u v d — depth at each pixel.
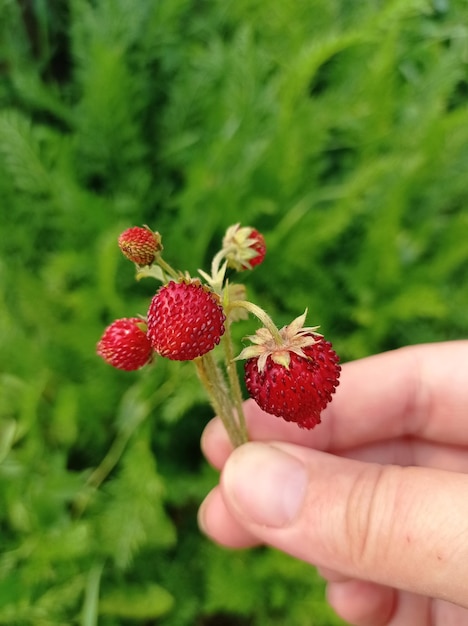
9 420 0.15
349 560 0.08
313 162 0.17
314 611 0.15
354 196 0.15
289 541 0.09
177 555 0.16
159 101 0.19
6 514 0.15
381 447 0.13
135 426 0.15
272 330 0.07
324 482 0.08
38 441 0.15
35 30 0.20
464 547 0.07
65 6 0.21
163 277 0.07
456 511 0.07
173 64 0.19
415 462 0.13
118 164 0.17
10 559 0.14
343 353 0.15
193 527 0.16
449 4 0.21
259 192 0.17
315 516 0.08
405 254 0.17
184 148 0.18
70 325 0.15
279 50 0.19
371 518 0.08
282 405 0.07
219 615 0.16
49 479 0.14
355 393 0.12
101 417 0.16
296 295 0.16
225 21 0.20
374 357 0.12
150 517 0.14
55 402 0.16
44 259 0.17
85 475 0.15
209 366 0.08
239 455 0.09
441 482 0.08
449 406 0.12
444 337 0.16
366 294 0.16
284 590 0.15
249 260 0.08
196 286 0.07
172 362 0.15
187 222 0.16
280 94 0.17
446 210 0.19
